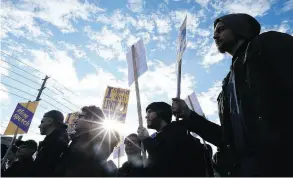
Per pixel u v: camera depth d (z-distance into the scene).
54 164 3.21
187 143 2.69
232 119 1.48
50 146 3.28
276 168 1.13
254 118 1.27
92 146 2.87
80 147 2.86
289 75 1.19
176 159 2.60
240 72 1.44
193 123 1.96
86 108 3.16
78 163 2.74
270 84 1.25
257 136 1.23
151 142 2.93
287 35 1.32
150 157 2.82
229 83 1.60
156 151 2.75
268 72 1.28
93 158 2.81
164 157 2.63
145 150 3.10
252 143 1.25
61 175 2.75
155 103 3.38
